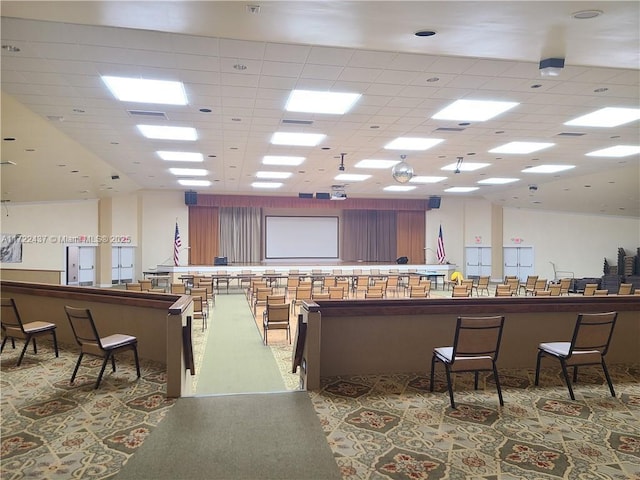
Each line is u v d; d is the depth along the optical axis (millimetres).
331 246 21234
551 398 3781
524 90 6062
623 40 3602
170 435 3049
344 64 5184
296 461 2707
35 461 2707
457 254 20062
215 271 16859
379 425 3221
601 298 4746
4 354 5234
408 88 5988
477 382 4035
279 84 5824
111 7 3135
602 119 7465
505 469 2629
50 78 5520
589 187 14117
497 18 3225
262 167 12180
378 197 19688
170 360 3758
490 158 10742
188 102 6512
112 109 6789
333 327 4242
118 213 17266
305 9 3129
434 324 4418
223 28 3537
